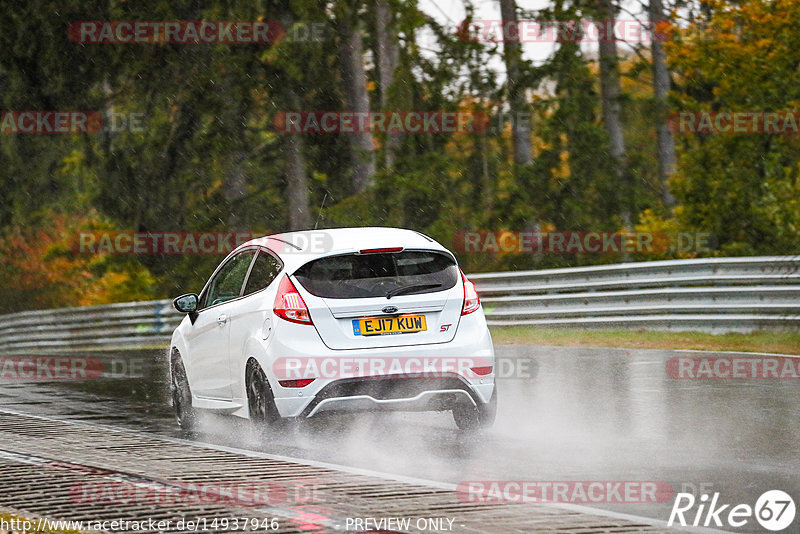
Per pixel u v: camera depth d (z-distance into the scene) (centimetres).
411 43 10762
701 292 5456
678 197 9262
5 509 1981
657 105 10406
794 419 2978
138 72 10438
